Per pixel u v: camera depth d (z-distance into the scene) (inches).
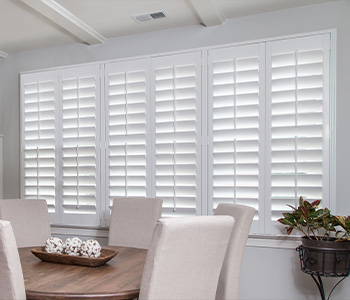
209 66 117.7
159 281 53.2
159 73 124.1
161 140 123.6
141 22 119.4
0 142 150.9
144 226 103.1
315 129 105.3
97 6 106.6
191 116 119.7
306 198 105.5
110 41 134.0
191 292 57.6
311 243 93.3
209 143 117.0
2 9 108.5
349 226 89.2
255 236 111.5
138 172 126.6
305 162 105.5
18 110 149.3
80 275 68.9
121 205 108.4
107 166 130.9
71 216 135.9
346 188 102.9
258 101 111.5
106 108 131.6
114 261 80.4
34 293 59.1
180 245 53.7
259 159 110.9
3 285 56.4
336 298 103.0
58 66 140.6
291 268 107.7
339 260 90.4
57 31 127.6
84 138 134.1
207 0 99.3
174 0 103.8
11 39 134.6
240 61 113.7
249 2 105.8
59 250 80.9
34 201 110.8
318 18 107.3
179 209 119.5
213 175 115.8
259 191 110.4
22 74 145.6
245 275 112.8
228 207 86.8
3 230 54.7
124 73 129.0
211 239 57.1
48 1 101.0
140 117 126.3
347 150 103.0
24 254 88.4
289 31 110.4
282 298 108.6
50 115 140.6
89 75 134.4
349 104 103.1
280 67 108.7
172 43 125.1
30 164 144.4
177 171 121.0
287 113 108.5
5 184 150.7
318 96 105.5
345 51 104.0
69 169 136.7
